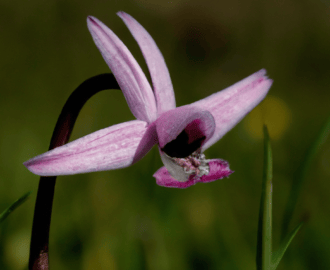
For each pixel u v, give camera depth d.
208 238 0.40
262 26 0.97
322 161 0.49
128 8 1.00
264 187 0.33
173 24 1.02
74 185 0.43
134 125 0.33
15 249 0.40
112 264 0.39
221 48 0.96
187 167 0.33
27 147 0.53
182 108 0.33
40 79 0.70
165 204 0.40
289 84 0.83
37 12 0.83
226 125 0.33
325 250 0.39
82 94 0.33
